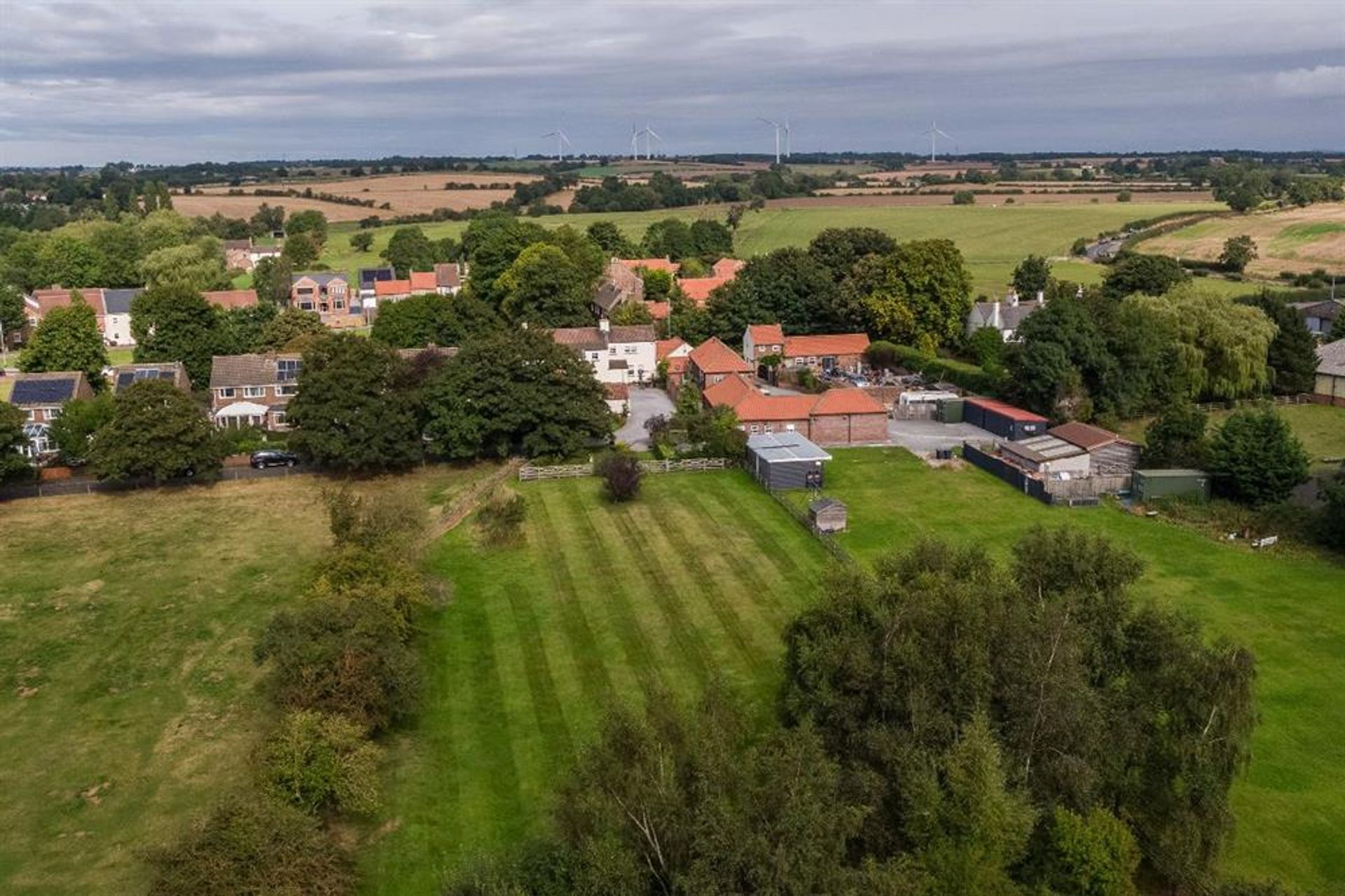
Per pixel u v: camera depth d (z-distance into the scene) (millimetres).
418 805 40688
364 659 43562
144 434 80688
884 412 93750
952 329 124062
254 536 71812
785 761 31500
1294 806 39688
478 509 75938
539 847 33906
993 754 32031
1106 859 32469
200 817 39688
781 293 133250
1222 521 70188
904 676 36219
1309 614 55875
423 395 86938
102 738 46000
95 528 73938
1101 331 99125
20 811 40625
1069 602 39219
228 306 160875
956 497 77688
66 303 156750
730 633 55250
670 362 121875
